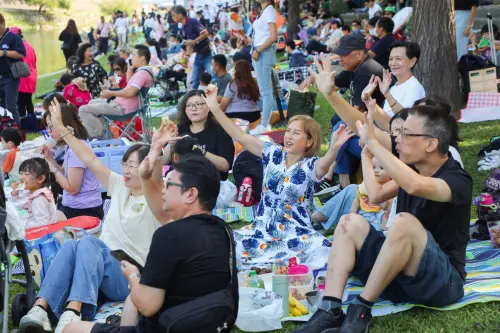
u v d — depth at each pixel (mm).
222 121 5168
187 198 3332
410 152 3922
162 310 3271
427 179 3773
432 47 9500
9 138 7555
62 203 5918
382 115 5449
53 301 3988
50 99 7199
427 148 3904
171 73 14211
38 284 4645
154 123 11742
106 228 4496
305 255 4777
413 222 3762
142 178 3896
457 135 4879
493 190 5316
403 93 6480
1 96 10805
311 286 4297
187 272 3207
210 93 5238
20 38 10688
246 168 6562
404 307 4062
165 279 3189
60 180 5723
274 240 4871
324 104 12047
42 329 3881
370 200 4188
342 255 3902
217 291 3246
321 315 3789
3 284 3957
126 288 4344
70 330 3590
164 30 30812
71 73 12016
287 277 4211
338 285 3852
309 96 10023
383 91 5766
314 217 5898
